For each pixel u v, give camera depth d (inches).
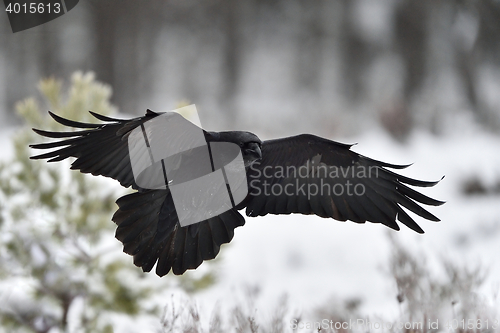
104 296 339.3
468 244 604.4
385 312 427.2
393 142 948.6
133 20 1513.3
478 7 1435.8
